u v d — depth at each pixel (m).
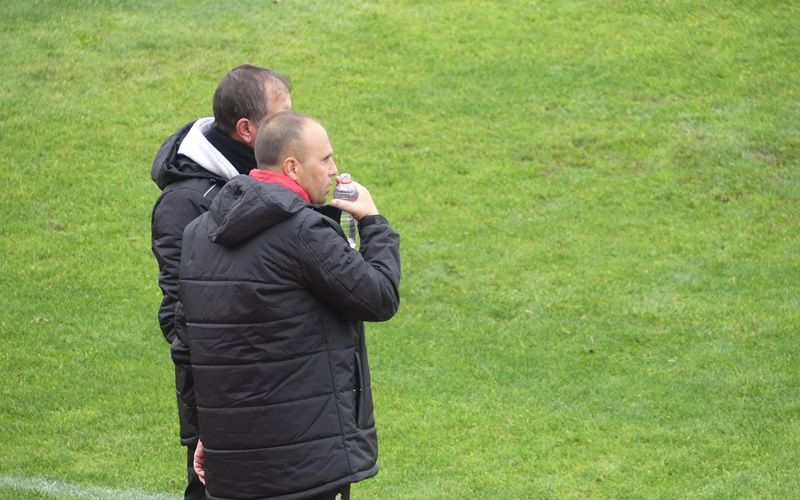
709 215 31.80
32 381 24.31
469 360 25.58
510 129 36.91
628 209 32.31
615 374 24.66
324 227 12.36
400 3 46.19
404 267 29.75
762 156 34.50
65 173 34.22
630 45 41.75
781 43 41.06
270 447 12.36
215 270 12.45
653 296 27.91
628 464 20.80
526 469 20.78
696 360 24.91
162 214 14.22
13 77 39.53
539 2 45.66
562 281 28.84
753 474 20.02
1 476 20.31
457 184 33.94
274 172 12.98
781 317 26.45
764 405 22.75
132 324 27.14
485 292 28.55
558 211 32.41
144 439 22.20
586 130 36.56
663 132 36.16
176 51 42.16
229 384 12.38
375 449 13.02
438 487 20.12
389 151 35.72
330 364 12.52
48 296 28.17
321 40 43.06
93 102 38.47
